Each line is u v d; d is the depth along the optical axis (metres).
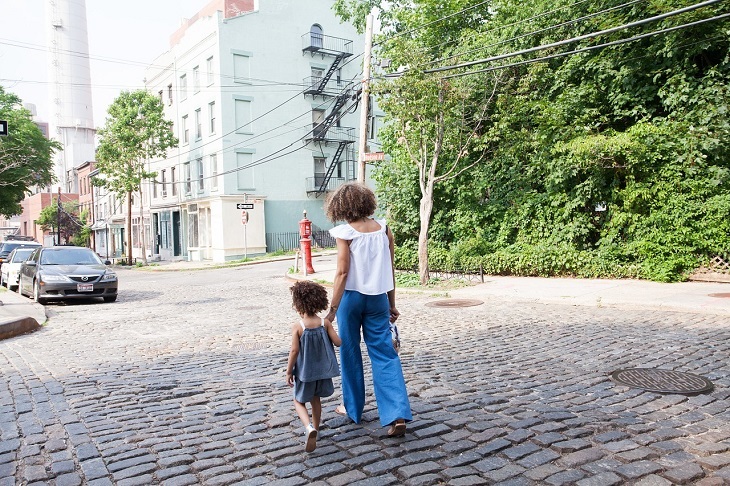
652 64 13.16
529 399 4.63
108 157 34.34
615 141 12.37
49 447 3.79
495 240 16.17
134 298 15.31
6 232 97.88
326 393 3.64
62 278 13.36
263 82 33.56
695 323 7.94
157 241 42.03
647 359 5.91
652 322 8.18
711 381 5.02
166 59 38.62
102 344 8.10
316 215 36.19
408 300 12.08
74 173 74.31
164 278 23.83
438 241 17.69
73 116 76.94
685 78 12.45
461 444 3.61
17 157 34.78
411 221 18.42
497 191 16.27
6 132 9.95
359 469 3.29
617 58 13.67
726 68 12.06
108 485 3.16
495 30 15.50
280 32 34.16
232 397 5.03
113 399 5.03
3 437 4.02
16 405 4.88
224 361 6.67
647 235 12.59
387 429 3.93
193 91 35.16
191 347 7.66
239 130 32.66
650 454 3.40
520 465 3.29
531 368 5.73
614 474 3.12
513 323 8.58
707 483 3.01
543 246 14.54
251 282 19.08
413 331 8.23
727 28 11.56
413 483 3.07
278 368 6.21
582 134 13.63
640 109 13.32
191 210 36.19
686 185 12.08
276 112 34.16
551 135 14.59
